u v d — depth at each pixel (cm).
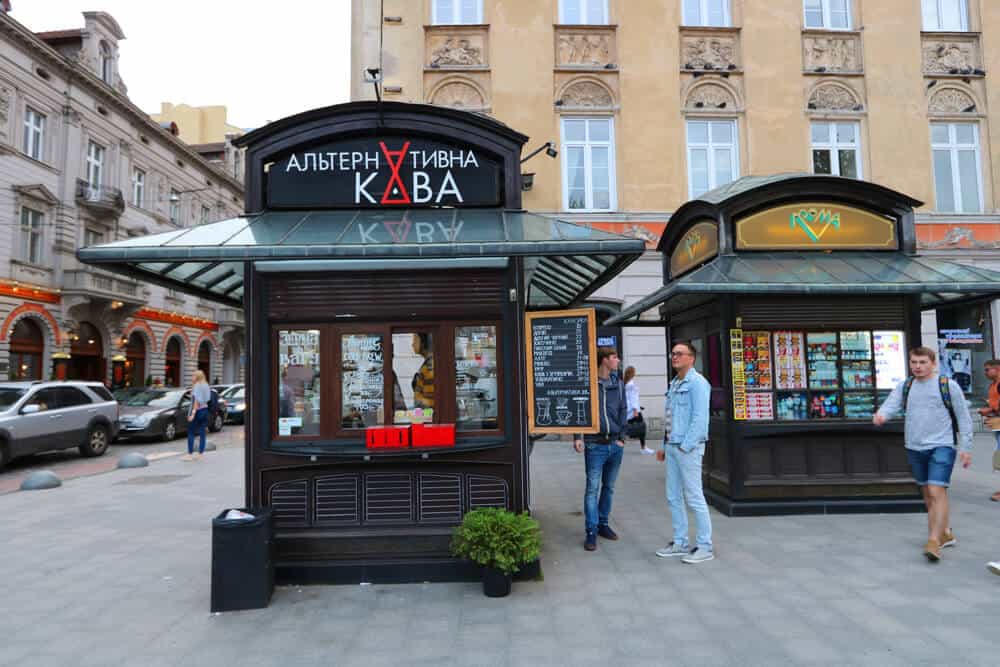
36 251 2441
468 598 455
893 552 546
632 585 479
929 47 1518
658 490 848
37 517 745
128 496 877
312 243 469
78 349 2658
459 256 471
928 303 839
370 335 514
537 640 385
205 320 3594
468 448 494
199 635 400
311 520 495
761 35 1477
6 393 1238
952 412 527
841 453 702
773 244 733
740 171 1458
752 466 699
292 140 542
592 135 1449
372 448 491
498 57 1429
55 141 2506
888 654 359
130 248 455
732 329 704
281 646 382
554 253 470
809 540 588
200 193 3566
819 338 718
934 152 1512
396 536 492
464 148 554
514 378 507
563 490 857
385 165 548
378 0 1428
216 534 442
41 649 382
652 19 1462
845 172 1488
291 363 512
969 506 716
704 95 1468
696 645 375
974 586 461
